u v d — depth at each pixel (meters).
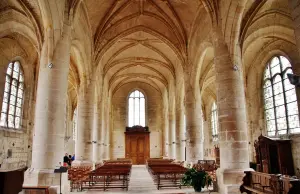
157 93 41.22
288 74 5.48
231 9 13.83
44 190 9.49
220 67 14.14
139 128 39.50
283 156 19.05
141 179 19.91
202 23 18.86
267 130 22.75
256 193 10.39
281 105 21.00
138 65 33.81
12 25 17.38
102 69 28.23
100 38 22.39
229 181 12.36
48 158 12.20
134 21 23.39
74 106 36.66
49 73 13.09
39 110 12.80
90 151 20.59
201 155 20.97
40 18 14.73
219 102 13.84
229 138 13.01
